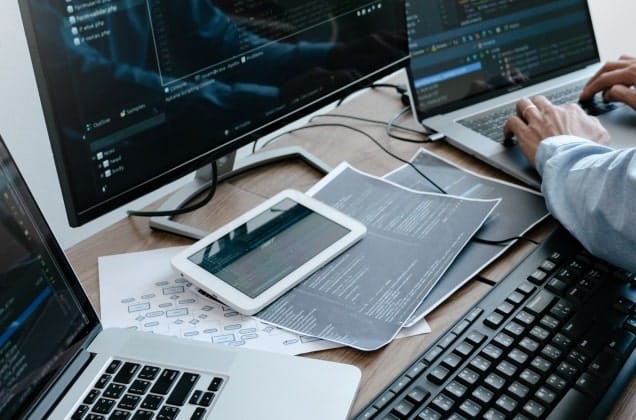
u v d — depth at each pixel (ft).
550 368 2.37
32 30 2.52
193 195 3.41
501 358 2.41
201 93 3.07
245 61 3.18
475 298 2.75
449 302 2.74
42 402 2.31
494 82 4.00
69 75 2.65
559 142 3.21
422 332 2.61
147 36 2.83
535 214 3.14
